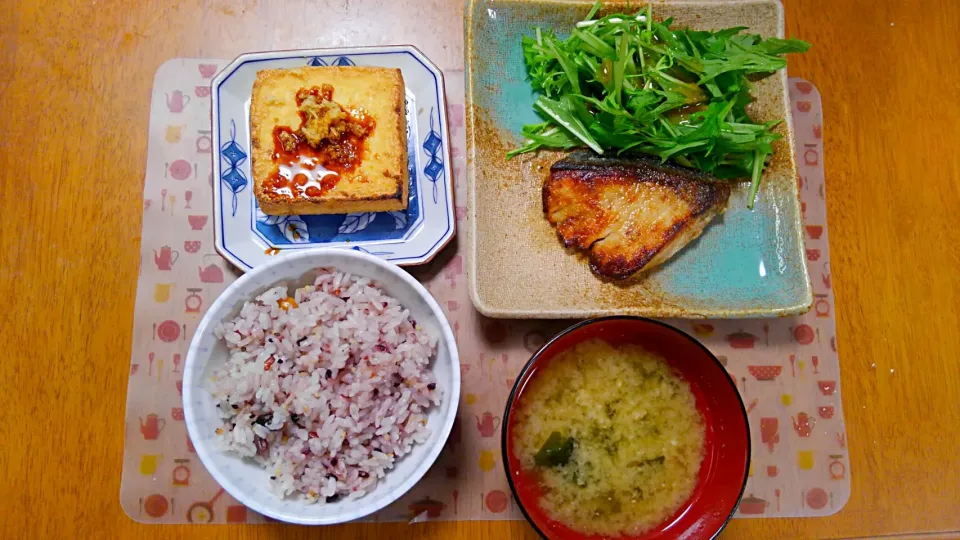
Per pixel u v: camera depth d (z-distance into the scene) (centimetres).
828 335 38
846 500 36
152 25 39
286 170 35
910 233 39
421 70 37
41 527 35
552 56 37
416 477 29
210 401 31
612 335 34
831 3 40
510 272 36
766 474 36
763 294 36
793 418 37
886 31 40
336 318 33
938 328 38
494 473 35
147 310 36
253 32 39
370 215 37
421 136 37
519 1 37
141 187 38
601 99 38
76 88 38
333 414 31
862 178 39
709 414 34
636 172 36
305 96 36
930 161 39
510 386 36
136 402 36
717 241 38
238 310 32
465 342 36
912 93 40
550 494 33
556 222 37
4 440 35
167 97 38
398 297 33
